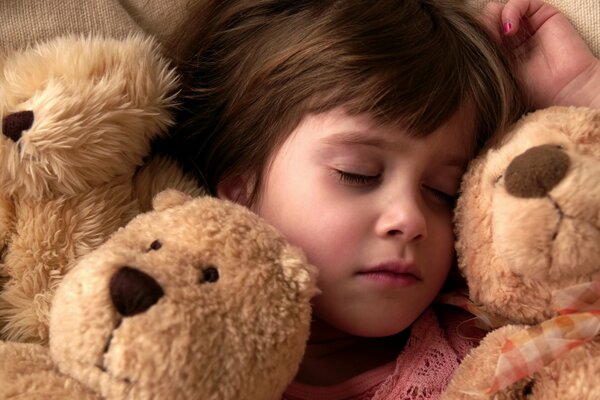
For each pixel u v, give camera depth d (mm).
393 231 650
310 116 671
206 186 717
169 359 537
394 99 663
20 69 653
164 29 762
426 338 679
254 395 557
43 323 625
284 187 671
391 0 708
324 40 685
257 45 715
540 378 592
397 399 659
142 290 543
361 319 660
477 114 698
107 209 648
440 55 689
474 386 604
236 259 564
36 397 556
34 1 708
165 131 690
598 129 605
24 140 620
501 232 590
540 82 736
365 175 662
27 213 629
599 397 573
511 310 621
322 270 656
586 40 745
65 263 631
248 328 554
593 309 590
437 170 678
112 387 542
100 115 640
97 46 663
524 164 584
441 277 675
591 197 569
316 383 688
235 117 708
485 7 757
